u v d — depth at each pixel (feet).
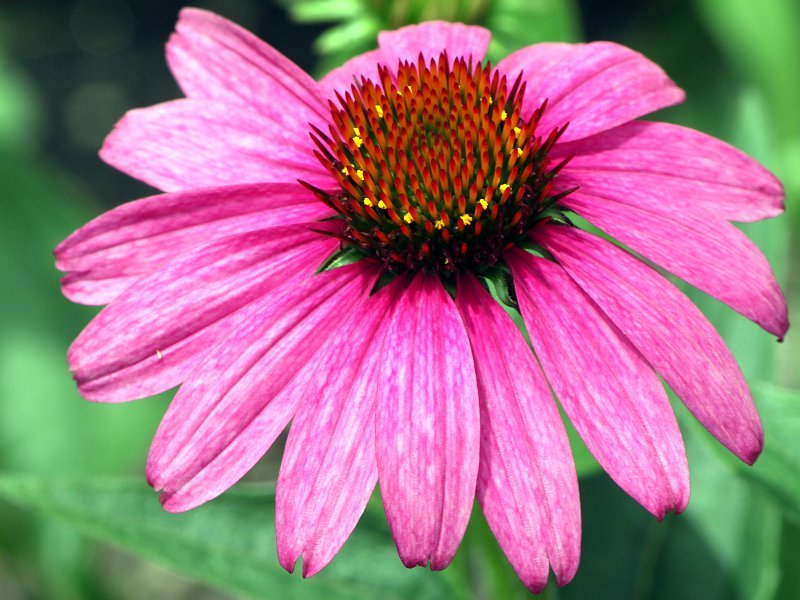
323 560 0.81
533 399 0.84
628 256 0.87
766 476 0.91
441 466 0.81
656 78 0.95
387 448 0.82
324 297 0.89
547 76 0.97
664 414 0.83
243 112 0.96
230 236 0.90
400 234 0.90
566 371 0.84
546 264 0.89
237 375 0.86
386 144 0.91
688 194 0.90
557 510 0.81
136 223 0.91
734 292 0.85
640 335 0.84
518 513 0.81
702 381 0.83
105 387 0.87
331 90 0.99
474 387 0.84
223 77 0.97
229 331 0.88
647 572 1.06
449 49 1.00
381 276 0.90
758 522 1.05
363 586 1.01
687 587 1.05
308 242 0.91
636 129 0.93
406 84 0.93
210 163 0.94
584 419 0.83
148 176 0.93
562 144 0.94
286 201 0.93
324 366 0.86
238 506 1.00
